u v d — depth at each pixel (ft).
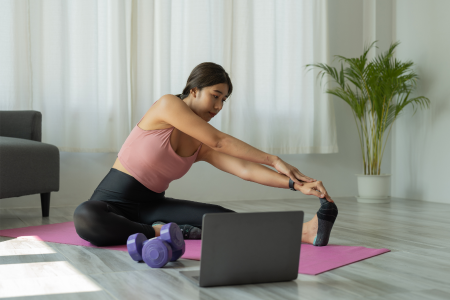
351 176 14.29
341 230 7.07
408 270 4.31
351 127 14.30
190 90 5.50
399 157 14.07
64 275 4.01
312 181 5.43
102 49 11.12
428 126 13.01
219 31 12.14
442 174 12.55
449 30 12.34
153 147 5.69
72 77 10.91
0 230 6.83
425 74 13.10
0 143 7.74
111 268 4.28
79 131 10.94
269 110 12.76
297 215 3.87
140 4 11.35
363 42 14.40
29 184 8.23
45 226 7.25
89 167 11.30
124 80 11.21
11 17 10.32
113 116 11.23
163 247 4.25
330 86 13.38
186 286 3.65
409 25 13.69
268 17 12.72
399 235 6.58
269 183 5.73
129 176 5.91
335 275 4.09
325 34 13.30
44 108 10.71
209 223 3.57
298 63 13.14
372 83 12.49
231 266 3.67
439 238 6.32
